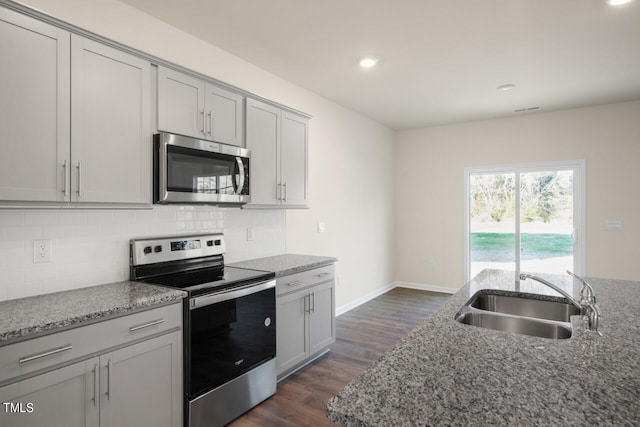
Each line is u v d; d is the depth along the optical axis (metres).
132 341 1.71
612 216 4.51
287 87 3.73
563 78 3.66
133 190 2.03
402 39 2.85
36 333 1.40
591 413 0.77
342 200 4.61
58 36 1.72
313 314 3.00
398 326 4.02
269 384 2.51
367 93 4.13
